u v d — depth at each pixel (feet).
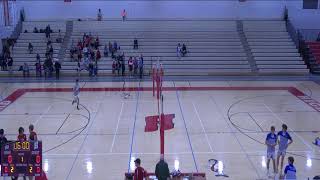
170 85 95.61
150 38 120.26
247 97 83.05
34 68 110.52
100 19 125.59
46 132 60.70
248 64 112.68
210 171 46.37
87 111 72.28
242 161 49.39
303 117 68.28
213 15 128.57
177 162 48.96
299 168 47.34
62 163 49.03
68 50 115.65
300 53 116.26
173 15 128.06
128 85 95.61
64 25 123.95
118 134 59.67
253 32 122.83
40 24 124.16
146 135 59.16
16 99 81.76
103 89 91.09
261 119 67.05
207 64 112.47
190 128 62.23
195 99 81.25
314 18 126.72
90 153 52.29
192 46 118.01
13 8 118.73
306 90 89.76
